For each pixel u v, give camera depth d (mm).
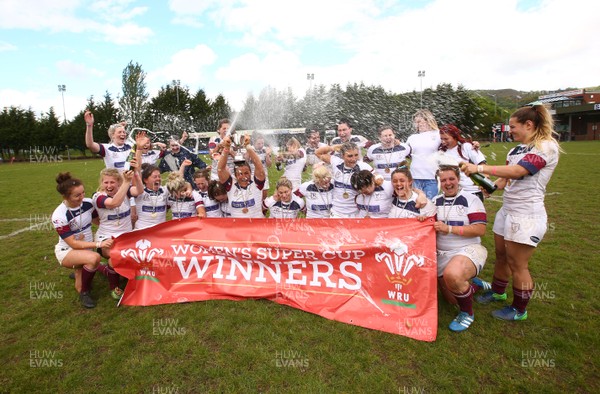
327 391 2832
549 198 9602
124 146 6586
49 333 3793
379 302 3918
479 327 3699
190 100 43562
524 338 3475
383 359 3225
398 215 4395
